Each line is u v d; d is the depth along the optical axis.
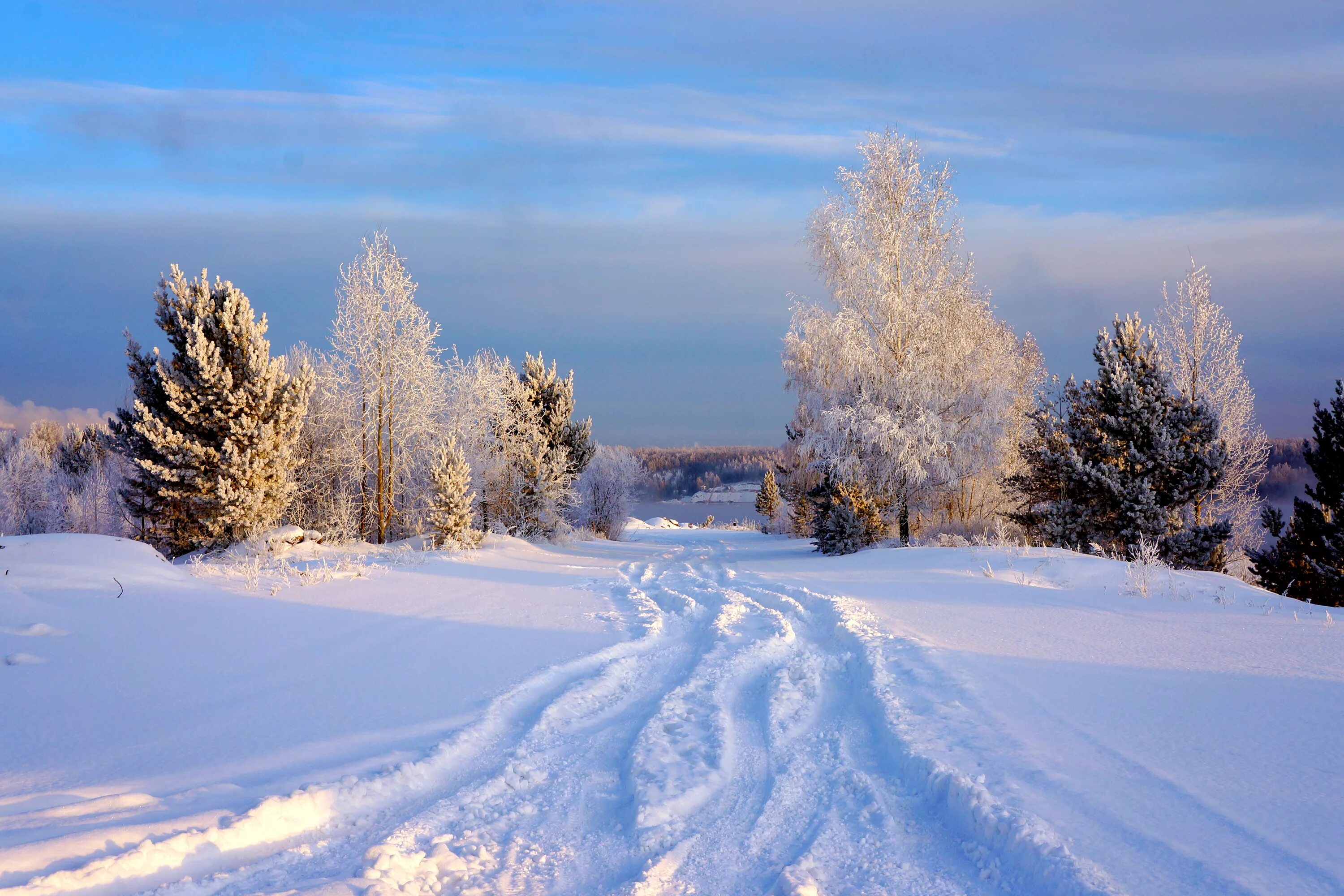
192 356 19.88
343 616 10.73
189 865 3.69
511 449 32.09
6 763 5.05
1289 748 4.73
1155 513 20.17
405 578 14.93
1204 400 23.25
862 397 24.72
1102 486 20.80
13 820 3.91
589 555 26.22
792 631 9.60
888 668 7.29
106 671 7.43
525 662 8.09
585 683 7.18
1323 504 18.31
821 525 26.09
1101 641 8.19
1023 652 7.71
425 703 6.56
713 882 3.70
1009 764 4.67
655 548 32.56
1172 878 3.28
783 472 44.34
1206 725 5.24
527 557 22.45
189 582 12.70
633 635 9.59
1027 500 25.58
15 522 34.03
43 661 7.62
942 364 24.83
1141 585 12.48
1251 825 3.73
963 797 4.25
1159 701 5.84
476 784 4.96
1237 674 6.54
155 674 7.41
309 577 13.98
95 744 5.46
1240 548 25.28
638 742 5.54
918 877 3.69
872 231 25.16
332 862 3.93
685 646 9.22
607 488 44.28
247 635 9.23
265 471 20.55
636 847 4.08
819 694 7.01
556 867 3.88
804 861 3.83
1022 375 33.94
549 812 4.59
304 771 4.89
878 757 5.32
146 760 5.12
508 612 11.39
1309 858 3.38
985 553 17.02
